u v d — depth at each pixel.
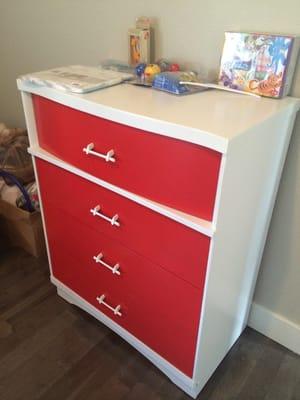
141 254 1.09
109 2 1.35
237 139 0.76
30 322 1.50
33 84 1.11
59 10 1.55
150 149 0.89
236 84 1.07
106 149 1.00
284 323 1.39
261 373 1.32
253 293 1.43
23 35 1.78
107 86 1.10
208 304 1.01
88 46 1.53
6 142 1.90
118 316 1.33
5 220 1.88
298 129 1.08
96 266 1.30
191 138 0.79
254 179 0.97
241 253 1.11
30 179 1.88
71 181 1.18
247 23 1.06
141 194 0.98
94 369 1.32
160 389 1.26
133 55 1.30
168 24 1.23
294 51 0.98
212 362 1.26
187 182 0.86
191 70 1.24
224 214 0.88
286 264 1.31
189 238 0.92
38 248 1.83
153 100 0.98
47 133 1.18
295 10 0.97
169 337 1.16
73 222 1.28
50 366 1.33
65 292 1.56
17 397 1.23
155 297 1.13
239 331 1.44
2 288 1.67
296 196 1.18
